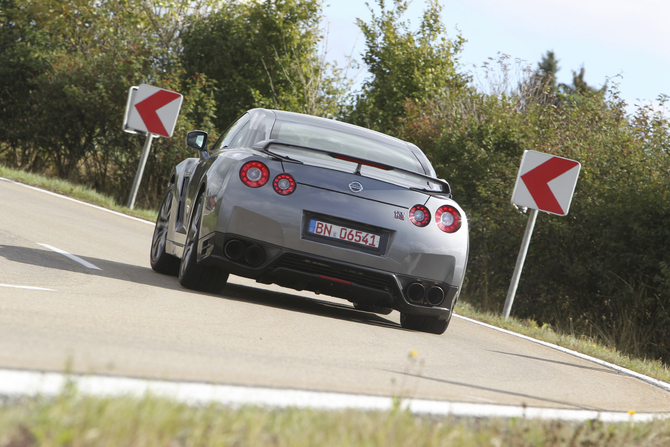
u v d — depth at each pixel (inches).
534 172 1456.7
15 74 2987.2
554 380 805.9
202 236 911.0
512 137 2122.3
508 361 879.1
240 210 882.1
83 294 791.1
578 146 1930.4
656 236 1662.2
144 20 3292.3
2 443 302.5
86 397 358.9
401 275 911.7
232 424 375.6
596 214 1771.7
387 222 904.9
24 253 1048.2
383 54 3331.7
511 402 616.4
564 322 1808.6
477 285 2026.3
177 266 1136.8
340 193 900.6
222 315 805.9
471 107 2458.2
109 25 3238.2
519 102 2596.0
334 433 391.9
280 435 379.6
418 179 971.3
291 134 986.7
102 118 2810.0
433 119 2492.6
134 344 567.8
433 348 859.4
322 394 498.9
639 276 1708.9
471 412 538.6
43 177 2487.7
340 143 996.6
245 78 3309.5
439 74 3292.3
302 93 3319.4
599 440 500.7
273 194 887.1
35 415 332.8
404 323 1011.3
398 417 442.9
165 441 338.0
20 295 709.9
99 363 477.7
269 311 903.7
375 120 3230.8
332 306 1157.1
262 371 555.5
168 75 2812.5
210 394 439.2
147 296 851.4
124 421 336.8
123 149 2861.7
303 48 3334.2
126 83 2758.4
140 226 1857.8
